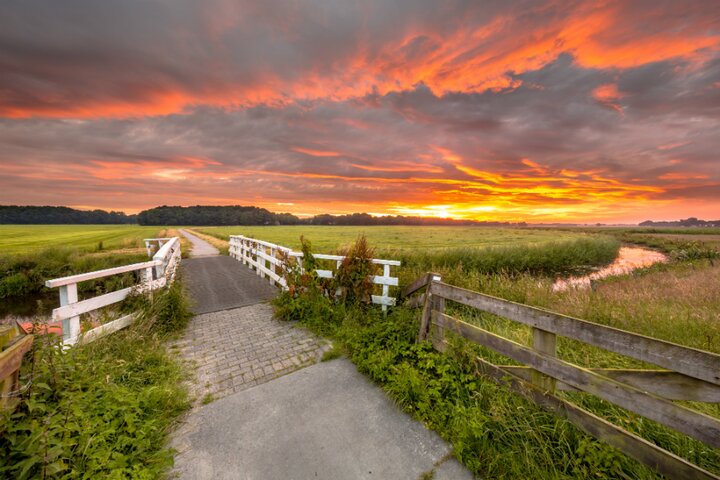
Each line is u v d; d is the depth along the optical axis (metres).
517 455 2.26
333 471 2.18
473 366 3.16
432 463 2.25
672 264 16.64
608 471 2.04
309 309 5.55
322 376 3.48
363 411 2.84
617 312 5.54
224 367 3.73
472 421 2.43
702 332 4.53
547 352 2.43
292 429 2.61
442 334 3.59
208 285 8.52
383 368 3.40
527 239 40.09
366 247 5.75
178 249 13.50
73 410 2.25
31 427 1.85
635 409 1.90
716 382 1.55
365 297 5.54
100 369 3.12
